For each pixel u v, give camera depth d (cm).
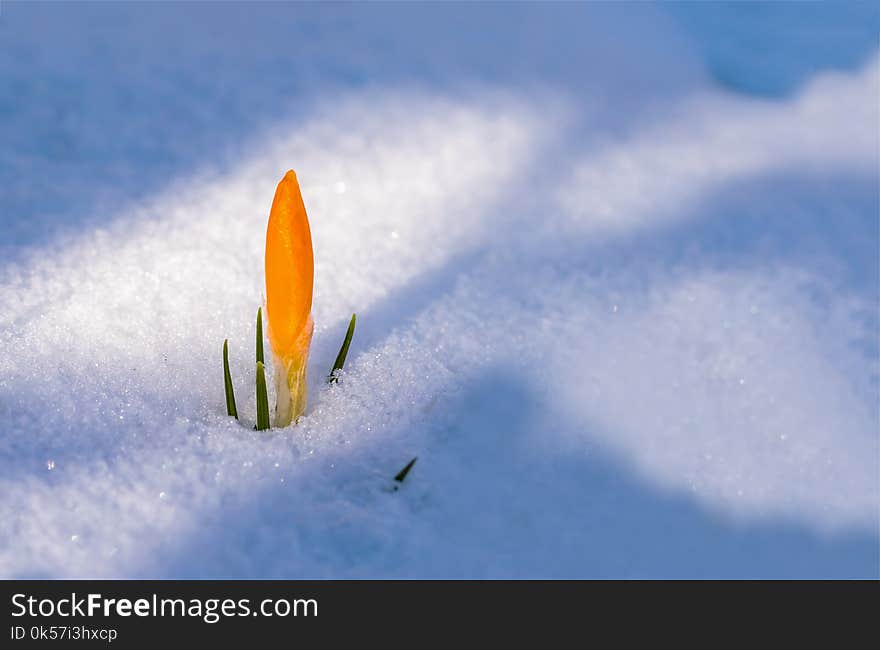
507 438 56
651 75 70
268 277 55
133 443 56
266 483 55
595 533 55
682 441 56
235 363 58
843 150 66
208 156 65
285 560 54
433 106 67
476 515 55
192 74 68
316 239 62
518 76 69
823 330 59
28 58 68
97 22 70
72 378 57
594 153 66
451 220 63
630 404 57
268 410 56
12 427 56
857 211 63
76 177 64
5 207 62
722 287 60
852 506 55
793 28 76
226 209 63
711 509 55
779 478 56
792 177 65
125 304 60
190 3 75
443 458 56
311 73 68
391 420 57
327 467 56
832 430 57
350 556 54
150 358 58
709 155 66
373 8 76
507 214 64
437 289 61
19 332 58
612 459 56
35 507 54
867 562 54
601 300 60
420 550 54
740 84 70
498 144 66
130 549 54
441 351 59
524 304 60
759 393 57
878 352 58
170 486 55
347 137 66
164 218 63
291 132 66
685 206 64
